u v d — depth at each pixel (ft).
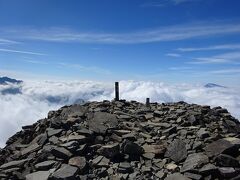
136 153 65.87
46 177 56.08
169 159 63.87
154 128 80.69
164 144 69.36
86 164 60.85
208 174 56.39
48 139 73.97
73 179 55.72
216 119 91.40
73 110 91.04
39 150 69.87
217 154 60.95
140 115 92.99
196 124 84.58
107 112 92.02
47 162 61.72
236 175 55.93
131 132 75.41
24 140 83.87
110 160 63.98
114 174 59.36
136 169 60.95
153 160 64.08
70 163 60.85
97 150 66.03
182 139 71.26
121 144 66.74
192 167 58.13
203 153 63.26
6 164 65.10
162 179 57.16
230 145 62.18
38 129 85.20
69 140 68.74
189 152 64.28
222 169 56.65
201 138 71.20
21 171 62.85
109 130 75.00
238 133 83.30
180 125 83.25
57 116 92.27
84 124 78.59
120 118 86.99
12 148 77.87
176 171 59.31
